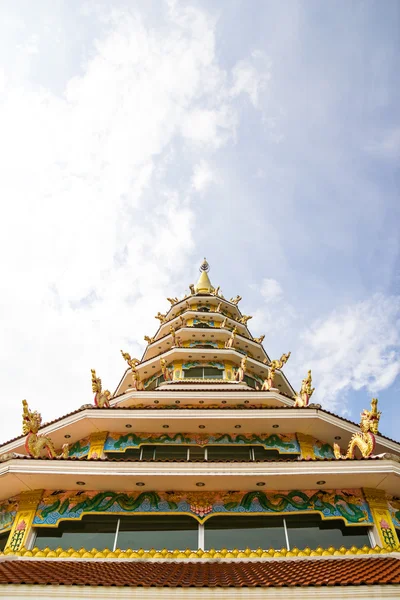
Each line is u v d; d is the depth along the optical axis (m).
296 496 14.99
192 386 21.69
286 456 17.92
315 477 14.39
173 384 22.20
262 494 15.02
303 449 17.98
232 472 13.99
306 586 9.75
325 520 14.45
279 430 18.47
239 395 19.73
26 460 14.05
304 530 14.36
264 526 14.41
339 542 14.12
